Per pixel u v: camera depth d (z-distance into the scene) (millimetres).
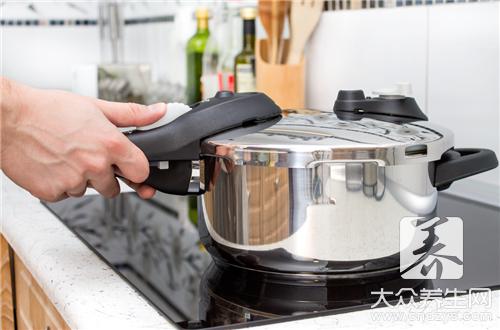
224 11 1901
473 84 1105
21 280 1017
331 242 697
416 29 1214
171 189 771
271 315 648
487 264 795
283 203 699
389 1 1272
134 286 739
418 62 1216
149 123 753
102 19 2473
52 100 738
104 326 625
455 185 1183
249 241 723
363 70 1358
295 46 1477
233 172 721
